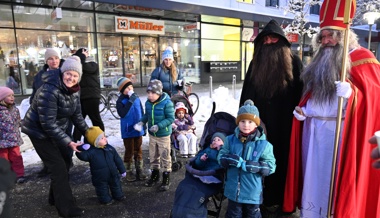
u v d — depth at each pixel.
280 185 2.96
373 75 2.42
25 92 11.92
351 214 2.37
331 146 2.48
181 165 4.41
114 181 3.33
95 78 4.54
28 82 12.01
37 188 3.75
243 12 14.42
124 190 3.67
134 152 3.99
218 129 2.91
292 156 2.73
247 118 2.43
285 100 2.87
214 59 17.78
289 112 2.88
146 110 3.64
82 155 3.15
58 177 2.96
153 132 3.56
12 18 11.32
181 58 16.39
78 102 3.18
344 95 2.21
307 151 2.65
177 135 4.26
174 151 4.29
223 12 13.70
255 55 2.96
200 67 17.16
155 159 3.72
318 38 2.62
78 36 12.93
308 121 2.66
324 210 2.54
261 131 2.52
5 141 3.77
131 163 3.96
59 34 12.46
